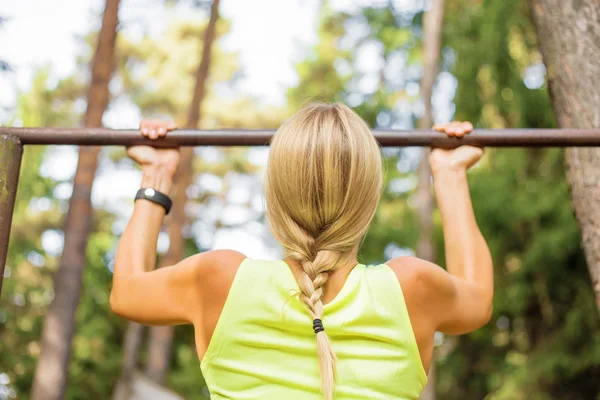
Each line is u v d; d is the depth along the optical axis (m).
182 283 1.30
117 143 1.73
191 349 18.17
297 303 1.22
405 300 1.25
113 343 17.41
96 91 7.86
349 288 1.23
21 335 15.93
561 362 10.91
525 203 10.98
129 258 1.44
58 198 17.34
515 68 9.85
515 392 11.14
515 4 9.78
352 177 1.22
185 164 11.21
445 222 1.62
